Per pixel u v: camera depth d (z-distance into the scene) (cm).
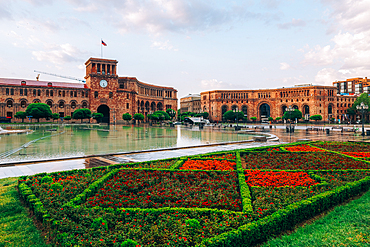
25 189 932
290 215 706
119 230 631
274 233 664
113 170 1230
